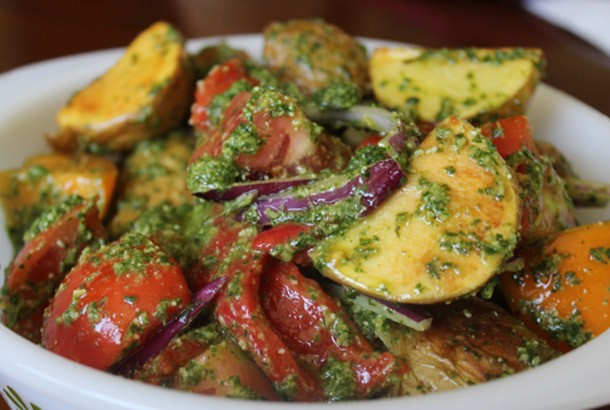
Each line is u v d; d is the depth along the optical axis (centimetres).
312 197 23
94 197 27
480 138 23
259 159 24
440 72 30
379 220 23
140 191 31
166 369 22
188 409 19
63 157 33
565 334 24
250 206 24
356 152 23
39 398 21
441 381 23
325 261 22
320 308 23
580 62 48
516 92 29
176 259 25
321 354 23
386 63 30
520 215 23
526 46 50
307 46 32
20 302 26
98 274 23
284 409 19
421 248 22
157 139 33
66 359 21
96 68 37
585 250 24
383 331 23
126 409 19
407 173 23
